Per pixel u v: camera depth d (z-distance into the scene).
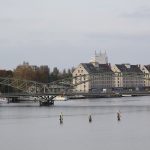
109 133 143.25
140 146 121.38
